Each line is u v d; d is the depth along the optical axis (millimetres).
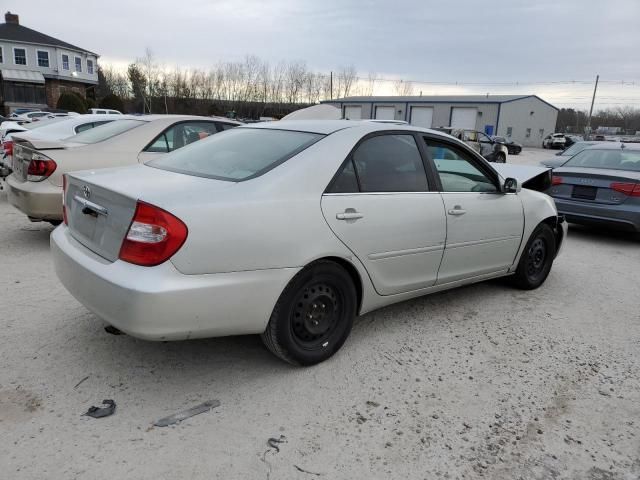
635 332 4078
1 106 46594
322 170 3094
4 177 6980
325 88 69250
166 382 2969
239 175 3000
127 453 2355
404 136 3686
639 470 2445
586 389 3146
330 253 3037
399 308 4328
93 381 2934
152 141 6000
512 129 56312
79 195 3061
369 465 2369
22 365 3059
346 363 3297
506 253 4488
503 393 3049
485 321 4133
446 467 2387
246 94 66250
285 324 2959
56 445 2383
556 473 2391
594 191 7297
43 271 4738
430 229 3648
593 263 6285
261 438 2516
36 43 47125
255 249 2709
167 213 2482
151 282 2447
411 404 2879
